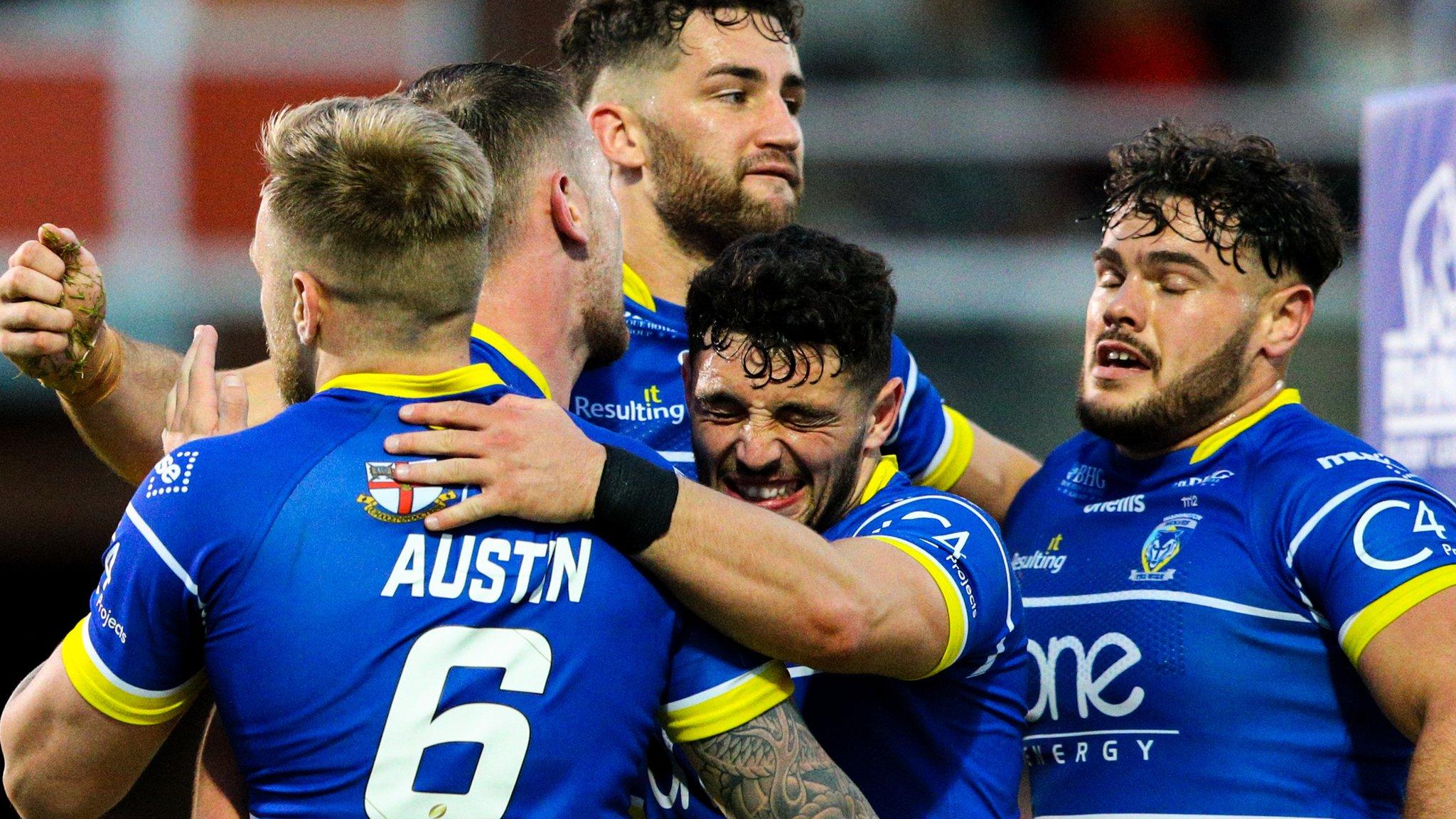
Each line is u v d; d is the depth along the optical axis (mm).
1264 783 8969
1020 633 8672
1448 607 8273
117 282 22250
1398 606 8359
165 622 6785
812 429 8180
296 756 6727
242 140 22547
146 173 22344
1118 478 10016
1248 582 9078
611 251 8547
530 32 22938
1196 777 9078
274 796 6816
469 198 7004
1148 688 9242
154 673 6863
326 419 6965
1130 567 9531
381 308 6992
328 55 22766
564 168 8250
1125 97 25188
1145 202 9508
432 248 6930
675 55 10602
